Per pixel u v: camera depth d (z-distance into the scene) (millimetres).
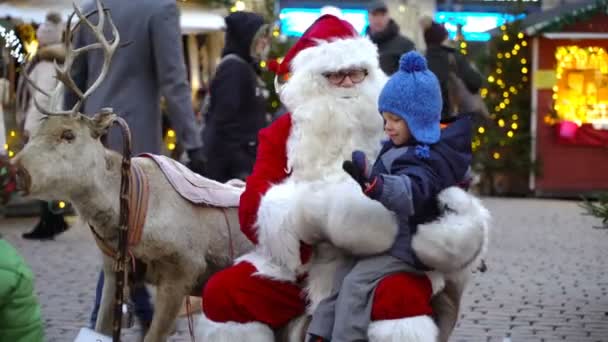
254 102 9867
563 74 20688
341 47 6098
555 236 14719
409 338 5383
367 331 5500
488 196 21078
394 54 13156
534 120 20797
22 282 4621
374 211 5504
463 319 9367
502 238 14484
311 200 5637
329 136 6059
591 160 20703
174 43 7871
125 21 7875
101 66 7977
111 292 6398
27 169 5719
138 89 7914
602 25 20266
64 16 16422
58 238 13844
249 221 6062
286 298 5918
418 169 5395
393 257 5551
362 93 6152
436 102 5562
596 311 9773
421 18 14523
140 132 7914
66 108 8133
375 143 6164
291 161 6098
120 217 5996
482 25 26500
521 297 10383
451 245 5355
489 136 20938
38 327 4723
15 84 14852
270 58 18594
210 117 9898
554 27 20203
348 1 27219
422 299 5496
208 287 5945
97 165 6000
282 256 5852
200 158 7938
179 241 6238
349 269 5793
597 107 20656
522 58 20828
